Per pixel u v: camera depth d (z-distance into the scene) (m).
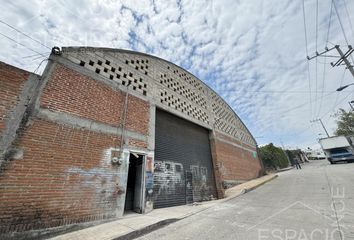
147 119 8.64
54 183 4.96
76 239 4.31
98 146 6.32
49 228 4.56
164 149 9.34
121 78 8.15
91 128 6.30
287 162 37.88
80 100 6.27
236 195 10.73
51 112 5.42
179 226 5.48
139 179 7.72
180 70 12.71
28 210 4.36
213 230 4.86
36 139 4.94
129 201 7.57
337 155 22.84
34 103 5.15
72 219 5.03
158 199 8.08
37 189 4.62
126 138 7.36
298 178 15.45
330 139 23.64
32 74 5.37
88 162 5.89
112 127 6.99
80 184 5.50
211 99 15.68
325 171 17.22
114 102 7.43
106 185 6.16
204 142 12.96
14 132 4.62
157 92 9.90
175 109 10.75
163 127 9.79
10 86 4.87
